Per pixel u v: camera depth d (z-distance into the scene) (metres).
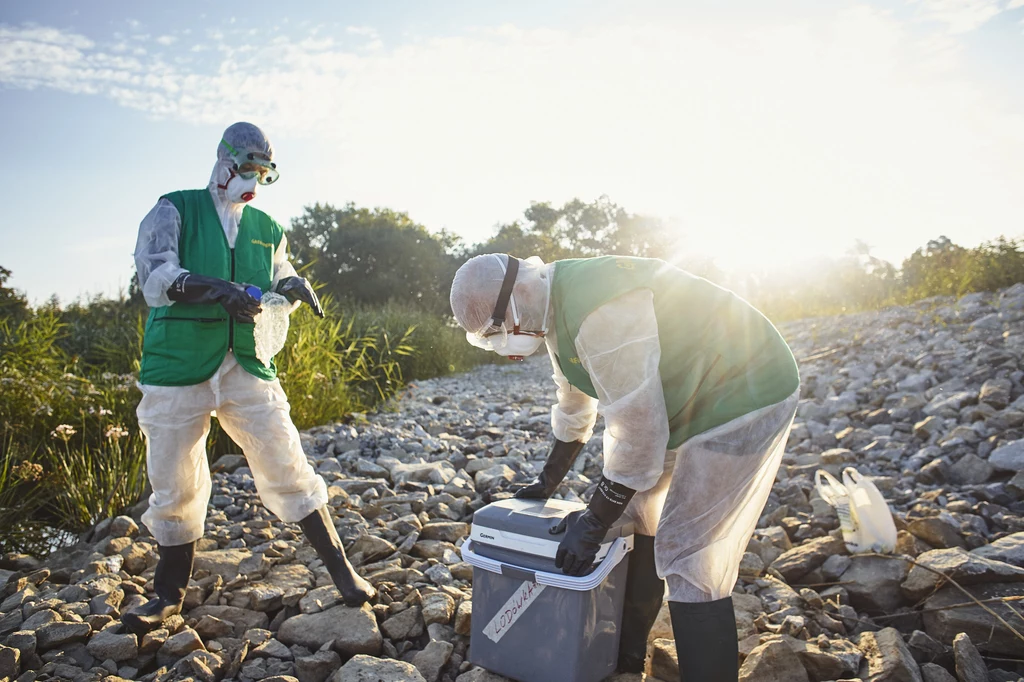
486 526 2.64
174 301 2.82
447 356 14.86
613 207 36.97
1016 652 2.82
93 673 2.67
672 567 2.36
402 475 5.22
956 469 4.76
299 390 6.93
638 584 2.71
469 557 2.65
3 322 6.63
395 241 30.86
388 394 9.80
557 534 2.47
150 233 2.88
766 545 3.77
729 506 2.36
